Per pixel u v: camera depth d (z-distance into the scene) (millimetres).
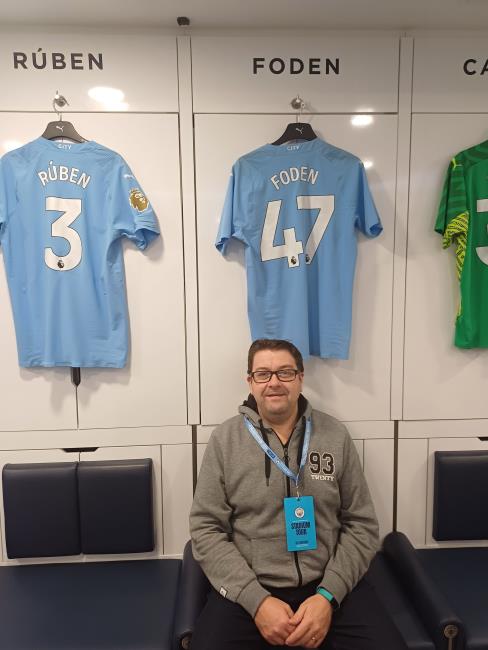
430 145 1809
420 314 1879
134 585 1666
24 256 1742
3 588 1651
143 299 1808
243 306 1826
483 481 1845
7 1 1604
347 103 1771
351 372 1881
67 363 1769
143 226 1686
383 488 1910
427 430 1906
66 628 1442
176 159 1759
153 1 1623
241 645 1315
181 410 1857
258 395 1526
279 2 1641
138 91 1727
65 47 1698
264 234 1755
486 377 1897
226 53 1728
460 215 1745
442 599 1450
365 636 1331
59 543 1769
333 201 1758
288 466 1514
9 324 1791
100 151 1721
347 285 1777
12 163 1704
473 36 1880
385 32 1868
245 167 1731
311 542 1450
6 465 1802
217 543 1475
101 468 1778
